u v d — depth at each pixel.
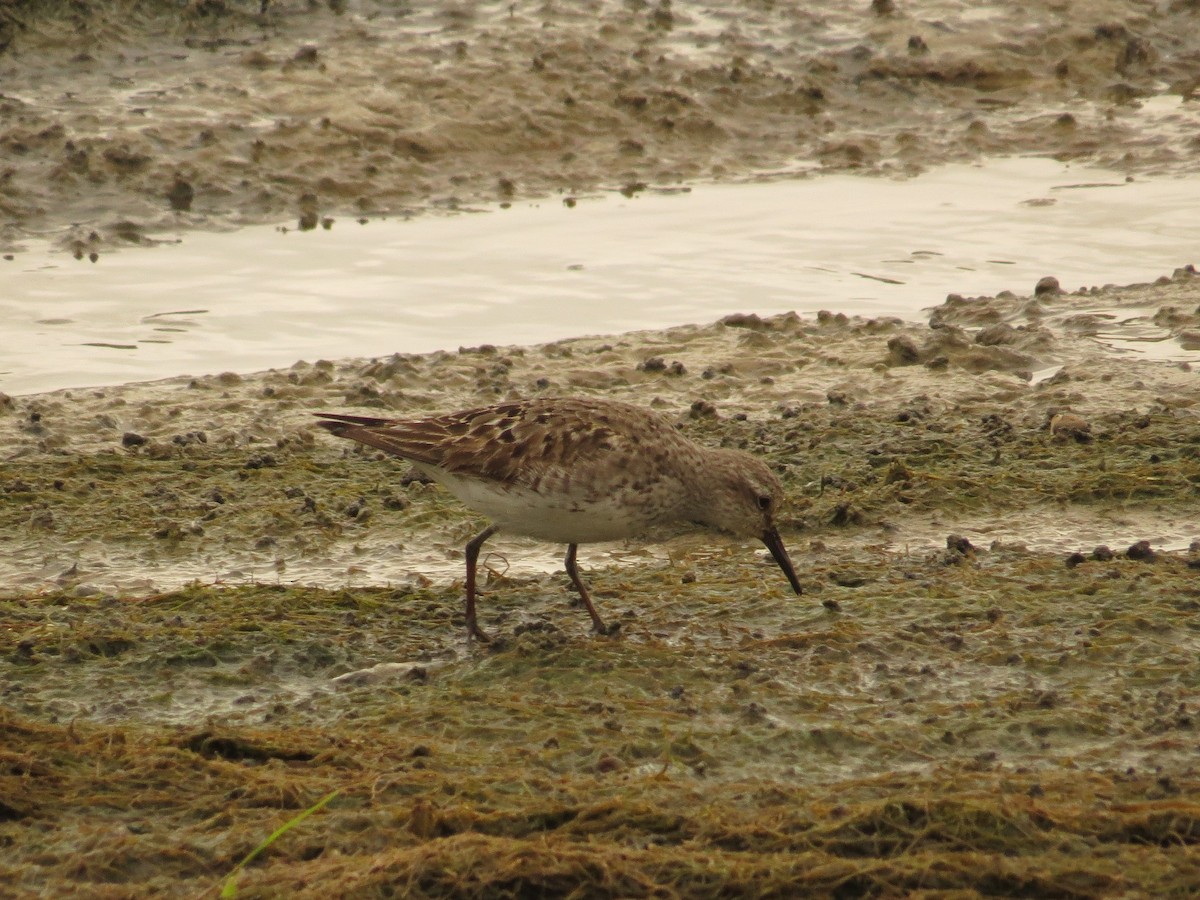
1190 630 11.20
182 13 25.00
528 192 22.78
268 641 11.17
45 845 8.26
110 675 10.65
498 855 7.89
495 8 26.28
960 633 11.27
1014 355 17.78
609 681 10.48
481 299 19.38
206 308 18.94
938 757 9.44
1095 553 12.77
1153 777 8.97
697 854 8.05
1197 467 14.70
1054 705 10.02
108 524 13.84
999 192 23.16
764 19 27.00
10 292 19.03
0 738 9.29
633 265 20.47
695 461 11.37
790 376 17.50
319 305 19.08
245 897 7.69
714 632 11.43
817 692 10.34
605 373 17.38
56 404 16.38
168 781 8.92
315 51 24.23
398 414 16.27
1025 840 8.21
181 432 15.95
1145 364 17.50
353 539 13.69
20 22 24.20
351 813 8.50
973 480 14.52
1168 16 27.94
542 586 12.47
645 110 24.47
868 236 21.52
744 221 21.98
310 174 22.20
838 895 7.82
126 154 21.83
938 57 26.42
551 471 10.79
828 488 14.62
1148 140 24.81
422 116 23.48
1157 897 7.75
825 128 25.05
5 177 21.33
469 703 10.09
